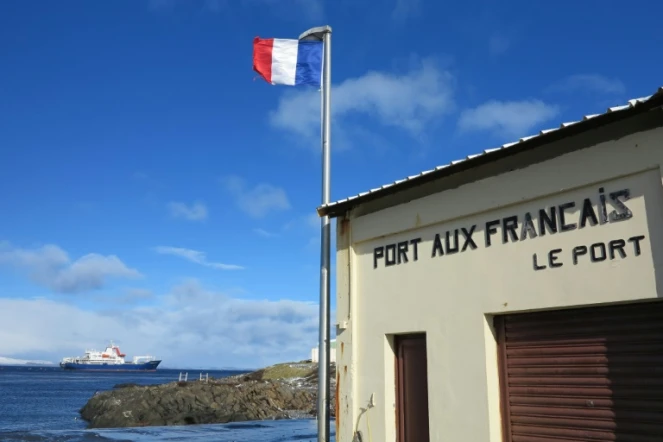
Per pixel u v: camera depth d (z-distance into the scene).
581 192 6.45
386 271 8.68
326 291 10.14
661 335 5.75
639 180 5.97
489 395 6.96
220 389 41.16
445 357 7.55
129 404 37.53
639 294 5.78
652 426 5.68
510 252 7.03
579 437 6.22
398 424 8.31
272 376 65.06
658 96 5.53
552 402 6.52
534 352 6.79
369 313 8.84
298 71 11.96
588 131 6.41
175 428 32.62
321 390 9.77
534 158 6.92
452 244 7.77
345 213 9.55
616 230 6.07
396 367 8.52
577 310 6.46
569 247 6.45
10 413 46.16
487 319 7.21
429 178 7.91
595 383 6.19
